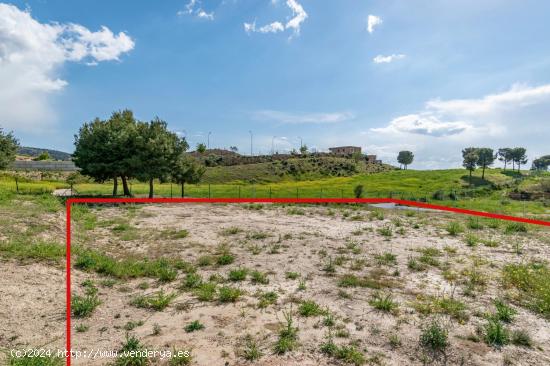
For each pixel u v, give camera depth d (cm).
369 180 7381
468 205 2961
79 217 1566
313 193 4406
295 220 1791
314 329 558
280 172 8950
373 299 688
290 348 496
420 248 1130
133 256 1004
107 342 507
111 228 1431
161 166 2948
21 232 998
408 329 561
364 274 860
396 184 6425
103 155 2888
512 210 2497
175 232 1370
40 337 510
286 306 654
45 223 1161
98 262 866
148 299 667
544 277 788
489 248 1145
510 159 9600
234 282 795
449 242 1236
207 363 457
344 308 645
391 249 1122
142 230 1416
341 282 783
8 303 586
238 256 1026
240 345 505
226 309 636
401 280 816
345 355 475
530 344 519
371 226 1590
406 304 665
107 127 2886
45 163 7006
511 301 689
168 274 806
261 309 638
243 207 2477
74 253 906
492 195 4694
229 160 10556
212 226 1551
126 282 781
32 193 2772
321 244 1189
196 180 3341
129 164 2845
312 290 743
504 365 464
